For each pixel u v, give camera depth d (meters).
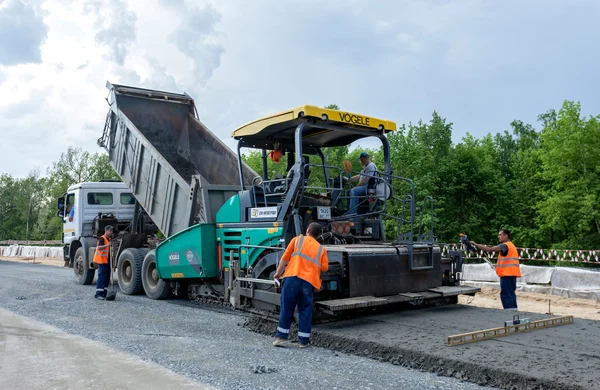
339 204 8.45
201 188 9.34
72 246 14.48
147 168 11.21
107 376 4.82
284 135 8.56
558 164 28.64
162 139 12.12
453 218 30.48
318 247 6.28
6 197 57.56
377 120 8.12
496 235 30.33
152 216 11.16
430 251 7.99
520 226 30.28
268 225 7.70
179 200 10.19
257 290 7.28
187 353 5.79
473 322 6.80
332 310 6.32
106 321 7.96
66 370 5.04
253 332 7.16
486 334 5.82
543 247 30.05
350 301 6.62
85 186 14.27
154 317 8.41
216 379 4.73
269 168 9.66
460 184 30.94
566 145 28.31
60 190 44.81
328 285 6.80
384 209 8.10
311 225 6.49
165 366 5.20
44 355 5.65
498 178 31.86
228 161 10.81
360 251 7.01
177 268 9.73
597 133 27.78
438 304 8.40
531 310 10.27
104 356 5.61
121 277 11.92
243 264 8.19
